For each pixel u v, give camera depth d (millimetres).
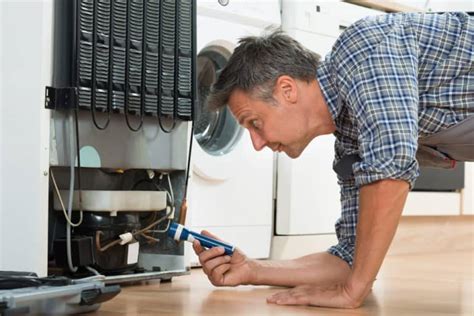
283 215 2598
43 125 1593
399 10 3094
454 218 3625
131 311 1365
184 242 1900
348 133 1492
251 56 1430
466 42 1392
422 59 1383
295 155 1510
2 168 1646
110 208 1669
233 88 1450
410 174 1273
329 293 1443
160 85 1770
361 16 2895
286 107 1427
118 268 1742
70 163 1637
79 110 1632
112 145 1729
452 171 3385
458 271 2402
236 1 2387
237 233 2420
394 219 1310
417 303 1574
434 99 1408
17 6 1630
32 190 1604
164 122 1834
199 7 2258
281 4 2623
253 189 2471
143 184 1897
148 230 1861
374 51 1304
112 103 1666
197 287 1778
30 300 1099
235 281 1586
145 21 1730
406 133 1262
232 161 2373
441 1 3867
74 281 1277
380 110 1270
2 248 1646
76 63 1595
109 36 1658
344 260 1646
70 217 1629
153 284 1842
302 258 1673
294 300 1463
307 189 2656
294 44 1444
